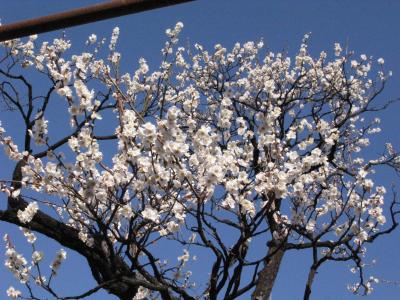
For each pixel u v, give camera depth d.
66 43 9.19
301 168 6.24
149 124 5.48
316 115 9.45
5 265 6.36
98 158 5.93
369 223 7.24
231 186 5.94
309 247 7.68
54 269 6.27
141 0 2.94
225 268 6.15
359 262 7.38
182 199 6.38
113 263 6.20
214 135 5.92
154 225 6.10
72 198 6.34
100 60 8.34
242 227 6.11
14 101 6.98
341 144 9.85
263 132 6.21
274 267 7.75
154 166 5.72
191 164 6.09
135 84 8.73
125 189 5.90
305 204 7.28
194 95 6.78
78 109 5.73
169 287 6.53
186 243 6.43
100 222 5.96
